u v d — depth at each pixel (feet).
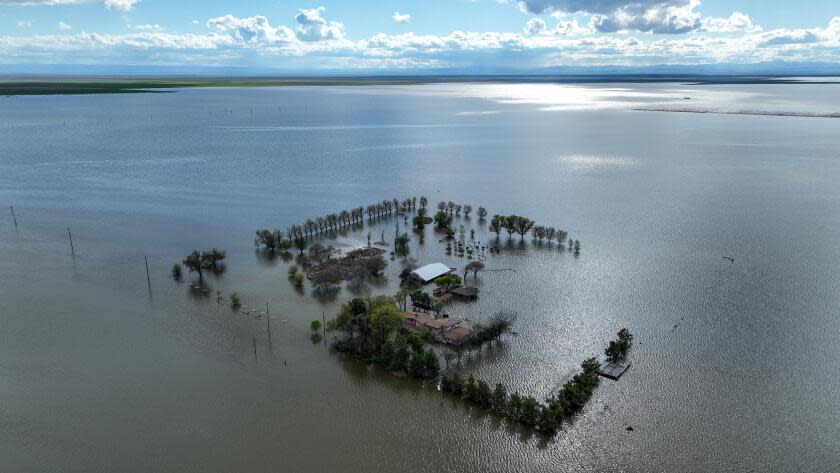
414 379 264.11
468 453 217.56
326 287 364.17
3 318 315.37
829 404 242.99
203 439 222.69
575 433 226.99
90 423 230.48
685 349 286.25
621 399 247.09
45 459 210.79
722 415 236.63
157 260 409.08
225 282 372.58
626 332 287.48
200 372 266.77
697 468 209.05
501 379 263.29
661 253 422.00
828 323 310.65
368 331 290.35
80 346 288.10
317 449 218.59
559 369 271.28
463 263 410.93
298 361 277.44
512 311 329.11
